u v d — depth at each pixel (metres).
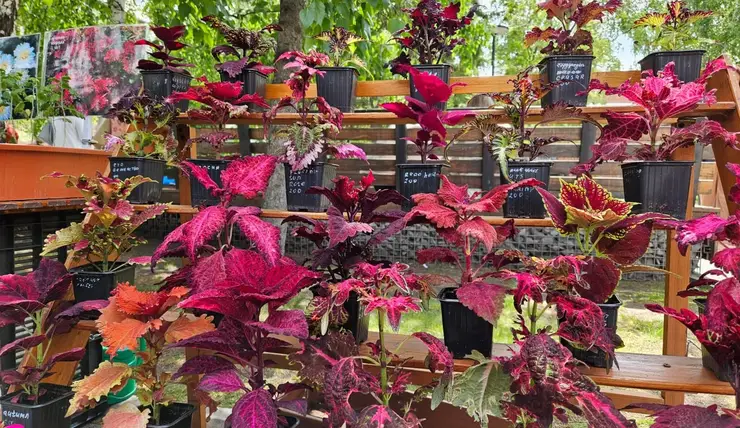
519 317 1.34
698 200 4.38
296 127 1.85
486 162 3.81
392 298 1.18
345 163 4.00
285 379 2.54
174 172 4.20
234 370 1.34
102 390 1.35
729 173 1.76
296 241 4.55
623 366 1.47
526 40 1.98
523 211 1.71
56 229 2.22
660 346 2.80
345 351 1.33
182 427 1.54
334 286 1.27
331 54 2.16
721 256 1.24
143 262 1.68
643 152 1.63
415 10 2.03
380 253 4.45
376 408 1.17
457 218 1.45
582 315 1.23
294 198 1.93
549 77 1.88
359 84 2.19
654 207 1.55
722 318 1.18
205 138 1.91
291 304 3.55
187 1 3.66
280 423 1.43
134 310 1.42
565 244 4.21
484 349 1.47
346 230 1.41
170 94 2.04
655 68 1.81
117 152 2.05
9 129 2.87
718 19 8.41
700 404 2.28
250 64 2.16
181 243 1.71
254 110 2.18
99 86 3.02
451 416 1.68
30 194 2.06
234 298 1.19
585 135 3.61
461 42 2.07
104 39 3.02
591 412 1.08
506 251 1.42
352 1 3.38
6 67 3.16
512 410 1.25
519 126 1.77
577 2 1.88
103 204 1.76
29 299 1.59
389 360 1.32
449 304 1.46
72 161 2.28
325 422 1.20
